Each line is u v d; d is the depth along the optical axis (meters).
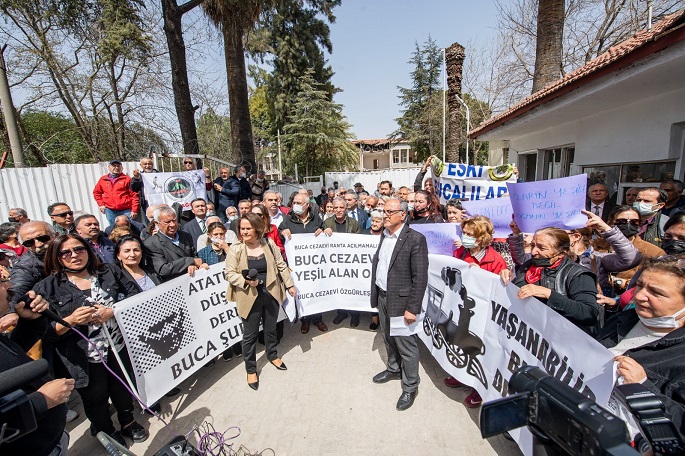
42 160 12.54
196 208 4.80
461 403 3.00
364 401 3.07
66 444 1.74
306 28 26.20
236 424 2.85
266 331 3.61
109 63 12.95
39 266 3.00
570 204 2.79
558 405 0.92
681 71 3.55
